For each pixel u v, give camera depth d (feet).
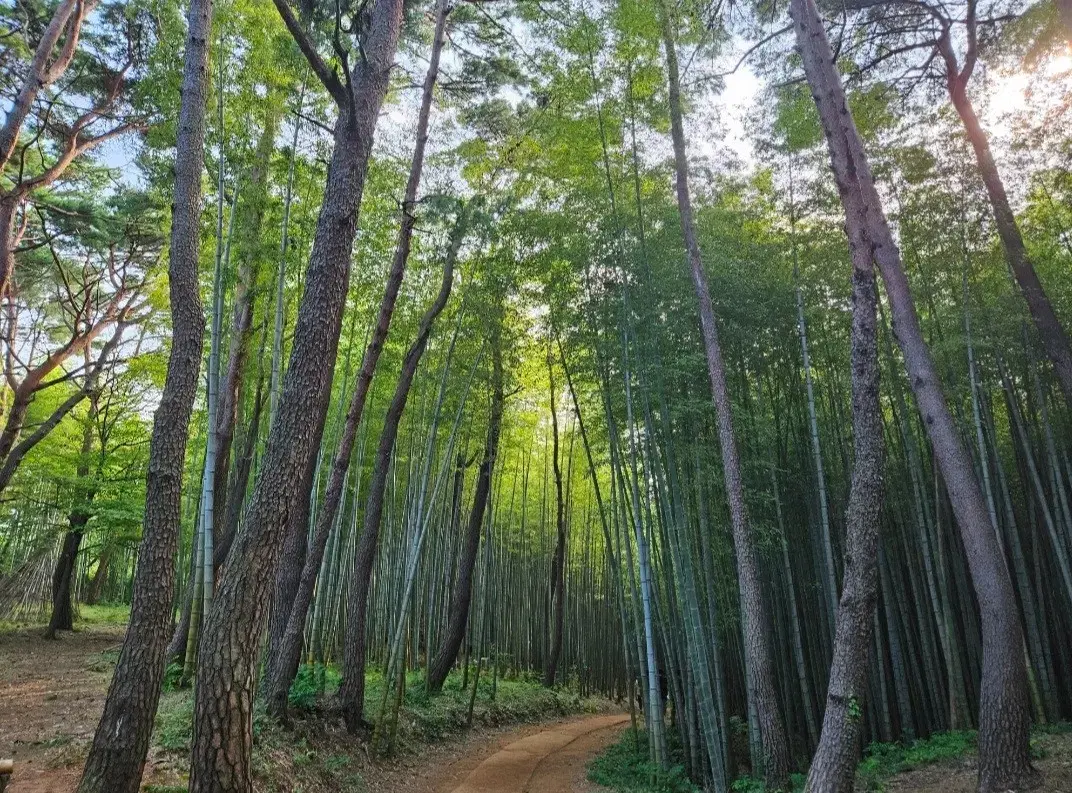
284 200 28.53
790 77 28.53
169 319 44.57
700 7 26.14
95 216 38.58
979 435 26.76
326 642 40.01
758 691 22.97
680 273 27.94
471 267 31.99
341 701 27.20
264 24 25.30
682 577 25.21
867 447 15.47
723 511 30.22
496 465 52.24
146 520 14.57
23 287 43.91
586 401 32.68
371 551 29.01
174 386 15.37
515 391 40.19
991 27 27.91
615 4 26.45
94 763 13.03
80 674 32.99
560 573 54.08
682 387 29.09
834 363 32.19
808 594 32.48
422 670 46.80
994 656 18.70
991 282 28.96
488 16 28.66
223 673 12.52
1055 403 30.30
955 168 27.45
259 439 38.96
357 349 38.63
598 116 27.25
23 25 31.86
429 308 33.58
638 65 27.30
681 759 28.55
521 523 60.39
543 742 35.86
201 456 46.42
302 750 22.34
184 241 16.12
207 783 12.00
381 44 17.63
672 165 28.63
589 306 28.84
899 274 20.57
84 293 46.98
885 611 30.42
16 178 36.60
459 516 46.50
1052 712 26.12
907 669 30.50
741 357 31.09
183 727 20.20
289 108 25.14
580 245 28.19
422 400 36.11
